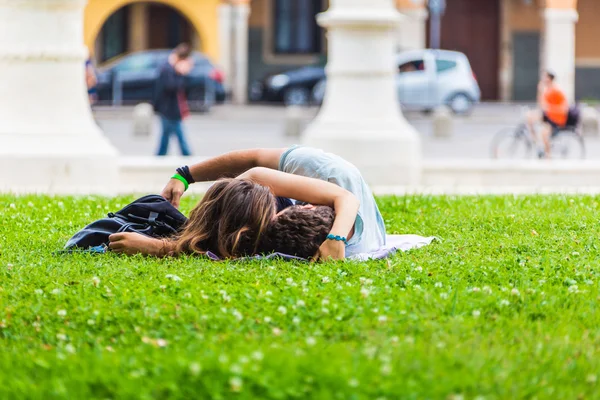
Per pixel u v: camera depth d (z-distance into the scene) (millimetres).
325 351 5625
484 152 28297
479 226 10180
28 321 6441
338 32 17141
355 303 6656
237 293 6969
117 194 13281
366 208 8445
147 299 6777
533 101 48625
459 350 5738
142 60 40938
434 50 42781
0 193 12812
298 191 8148
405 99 40719
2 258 8250
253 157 8750
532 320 6637
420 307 6641
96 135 15633
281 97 43594
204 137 31422
